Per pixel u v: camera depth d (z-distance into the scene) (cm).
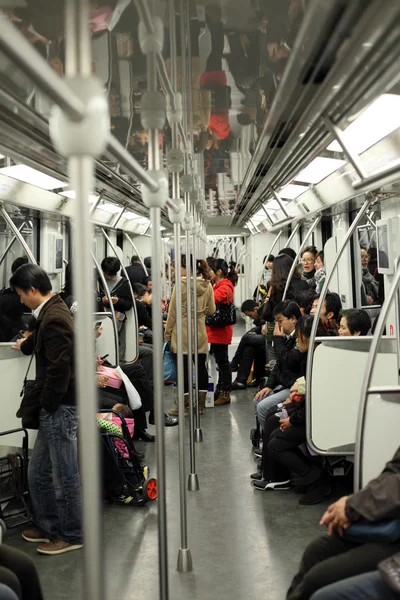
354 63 211
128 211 704
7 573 183
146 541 328
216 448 508
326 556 209
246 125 341
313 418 365
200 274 641
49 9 179
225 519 357
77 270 120
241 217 1088
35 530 327
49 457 314
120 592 271
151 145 226
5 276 529
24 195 445
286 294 571
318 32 191
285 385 442
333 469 380
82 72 126
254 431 501
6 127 270
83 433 119
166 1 177
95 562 120
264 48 218
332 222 618
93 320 121
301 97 265
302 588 195
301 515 361
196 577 285
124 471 390
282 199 628
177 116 303
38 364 312
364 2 167
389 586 168
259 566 295
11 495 350
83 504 120
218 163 484
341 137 273
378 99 259
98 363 479
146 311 722
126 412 445
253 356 762
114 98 281
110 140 133
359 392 363
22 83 214
